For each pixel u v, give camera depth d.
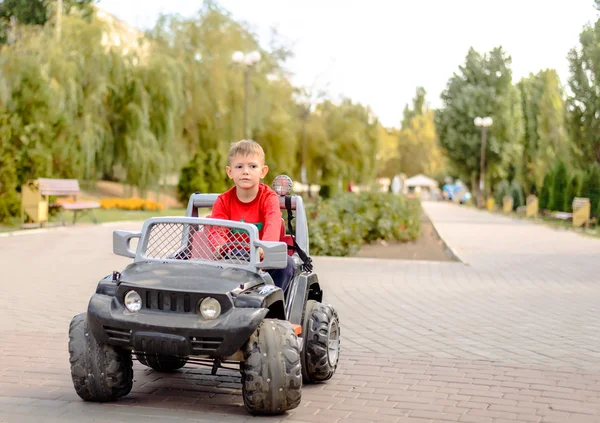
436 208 63.00
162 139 38.41
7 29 49.50
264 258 5.26
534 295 11.62
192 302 4.91
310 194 63.69
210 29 44.84
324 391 5.95
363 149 63.22
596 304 10.77
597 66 36.44
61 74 33.00
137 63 38.44
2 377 6.14
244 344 5.02
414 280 13.27
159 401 5.51
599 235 27.16
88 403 5.40
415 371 6.67
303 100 60.94
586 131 37.00
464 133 71.56
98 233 22.02
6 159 22.75
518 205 53.66
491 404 5.63
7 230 21.48
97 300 5.11
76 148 33.53
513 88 71.00
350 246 18.34
